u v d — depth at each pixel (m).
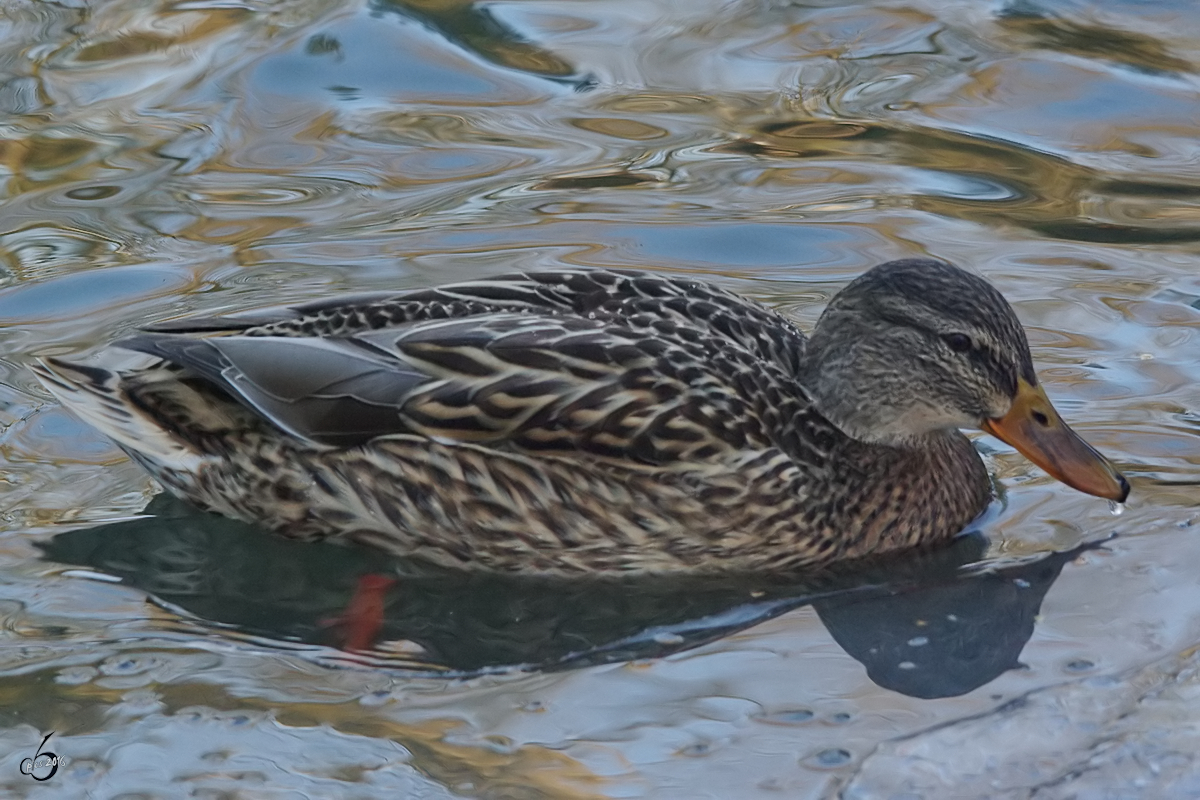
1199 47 17.56
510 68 17.58
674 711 9.19
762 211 14.87
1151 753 8.54
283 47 17.61
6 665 9.67
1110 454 11.70
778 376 11.23
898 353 11.06
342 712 9.23
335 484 11.03
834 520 11.00
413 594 10.88
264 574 11.01
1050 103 16.58
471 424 10.77
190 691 9.44
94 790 8.51
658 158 15.80
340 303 11.34
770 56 17.73
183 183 15.27
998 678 9.39
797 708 9.17
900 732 8.88
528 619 10.50
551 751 8.78
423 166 15.67
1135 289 13.62
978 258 14.09
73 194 15.05
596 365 10.83
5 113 16.27
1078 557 10.73
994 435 11.16
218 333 11.79
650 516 10.76
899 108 16.61
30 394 12.61
